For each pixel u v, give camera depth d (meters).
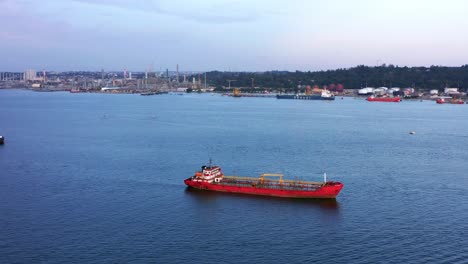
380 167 168.38
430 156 191.62
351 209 119.25
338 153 197.25
